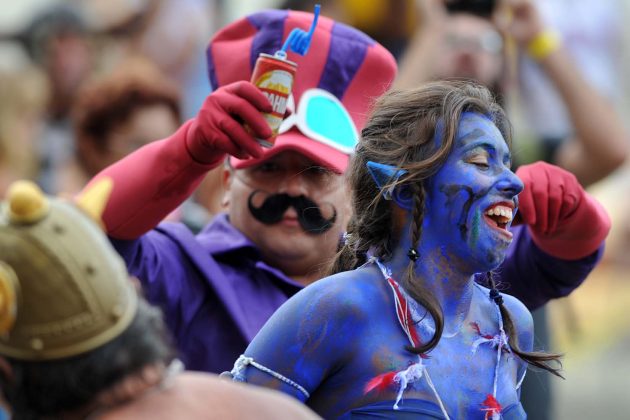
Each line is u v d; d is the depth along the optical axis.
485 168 8.06
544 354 8.35
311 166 10.21
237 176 10.40
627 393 22.14
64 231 6.22
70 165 15.87
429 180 8.05
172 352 6.84
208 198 14.48
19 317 6.15
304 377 7.97
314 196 10.24
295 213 10.22
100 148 14.12
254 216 10.30
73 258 6.19
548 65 14.36
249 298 10.16
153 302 9.93
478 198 7.99
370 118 8.46
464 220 7.99
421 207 8.03
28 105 15.82
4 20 20.12
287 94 9.24
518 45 14.58
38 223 6.18
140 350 6.30
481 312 8.33
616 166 14.50
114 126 14.08
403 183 8.05
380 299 8.05
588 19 20.16
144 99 14.09
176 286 10.04
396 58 16.81
